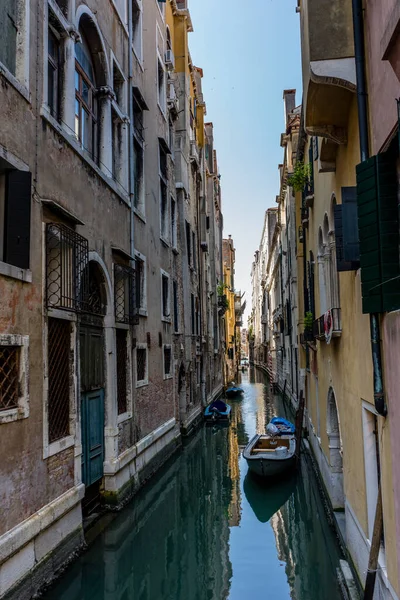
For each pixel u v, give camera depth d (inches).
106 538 342.3
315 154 399.2
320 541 358.9
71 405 302.4
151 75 593.9
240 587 295.3
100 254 373.1
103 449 378.3
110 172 406.6
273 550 351.9
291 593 284.4
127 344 444.5
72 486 294.4
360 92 201.8
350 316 255.1
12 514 224.2
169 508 444.5
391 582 173.8
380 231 171.8
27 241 241.0
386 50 150.6
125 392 440.8
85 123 379.2
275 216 1871.3
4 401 229.0
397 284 164.9
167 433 592.7
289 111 985.5
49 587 251.0
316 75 213.2
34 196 260.4
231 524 407.5
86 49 386.9
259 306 2874.0
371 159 177.8
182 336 782.5
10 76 235.8
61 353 295.3
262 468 506.0
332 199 315.6
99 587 293.6
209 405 981.2
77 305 306.5
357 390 237.9
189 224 873.5
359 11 204.5
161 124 650.2
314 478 502.0
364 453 221.5
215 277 1400.1
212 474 570.9
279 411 1111.6
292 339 971.3
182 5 916.0
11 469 225.0
